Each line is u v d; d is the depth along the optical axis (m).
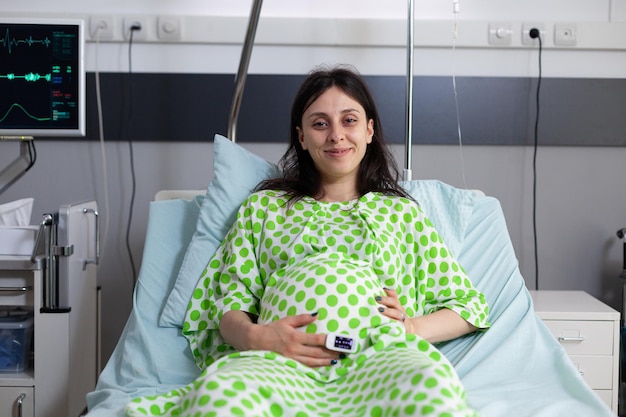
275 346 1.35
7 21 2.00
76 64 2.02
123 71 2.44
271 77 2.45
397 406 1.06
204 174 2.49
